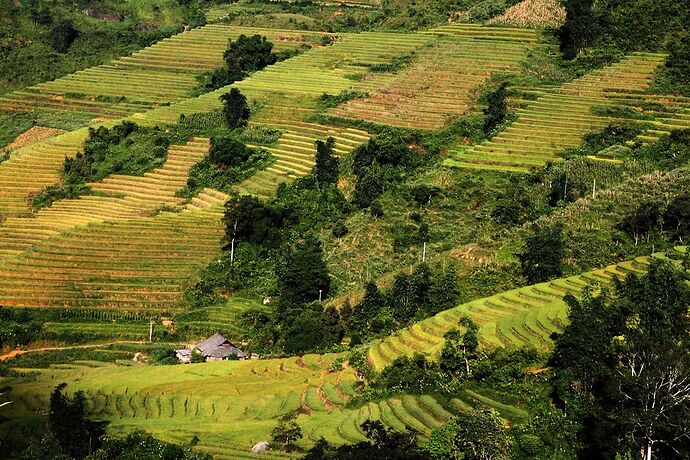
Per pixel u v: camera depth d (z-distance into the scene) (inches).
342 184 4252.0
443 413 1948.8
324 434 1974.7
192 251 3801.7
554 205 3597.4
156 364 2942.9
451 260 3112.7
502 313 2549.2
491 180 3986.2
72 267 3654.0
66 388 2596.0
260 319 3294.8
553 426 1780.3
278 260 3661.4
